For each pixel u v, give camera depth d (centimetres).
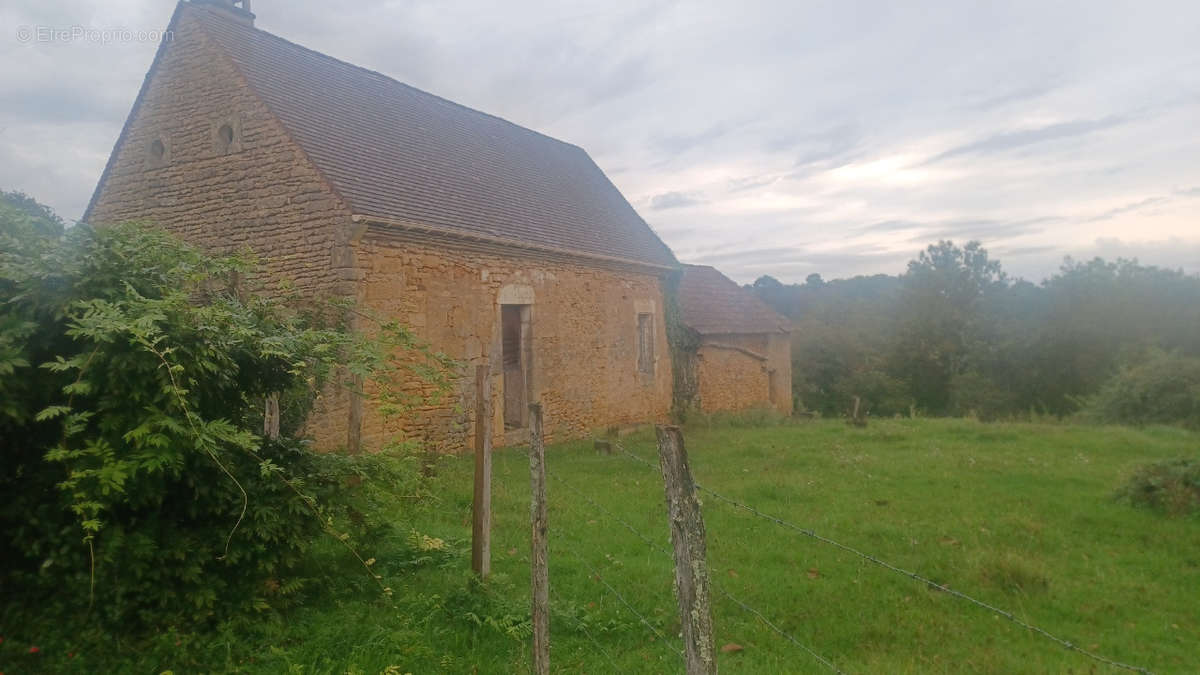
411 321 1280
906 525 866
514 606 554
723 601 620
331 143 1330
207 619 482
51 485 460
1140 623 602
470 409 1408
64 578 456
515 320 1652
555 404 1658
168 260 535
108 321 424
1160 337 4366
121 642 446
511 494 978
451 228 1349
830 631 569
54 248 481
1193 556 774
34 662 422
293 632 492
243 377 546
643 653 507
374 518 597
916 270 4897
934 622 590
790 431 1828
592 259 1777
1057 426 1897
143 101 1414
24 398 445
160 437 429
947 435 1688
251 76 1322
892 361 4356
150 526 475
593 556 717
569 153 2369
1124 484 1021
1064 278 4759
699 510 285
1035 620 603
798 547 779
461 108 1977
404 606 545
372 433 1184
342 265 1177
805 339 4291
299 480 539
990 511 940
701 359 2283
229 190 1312
